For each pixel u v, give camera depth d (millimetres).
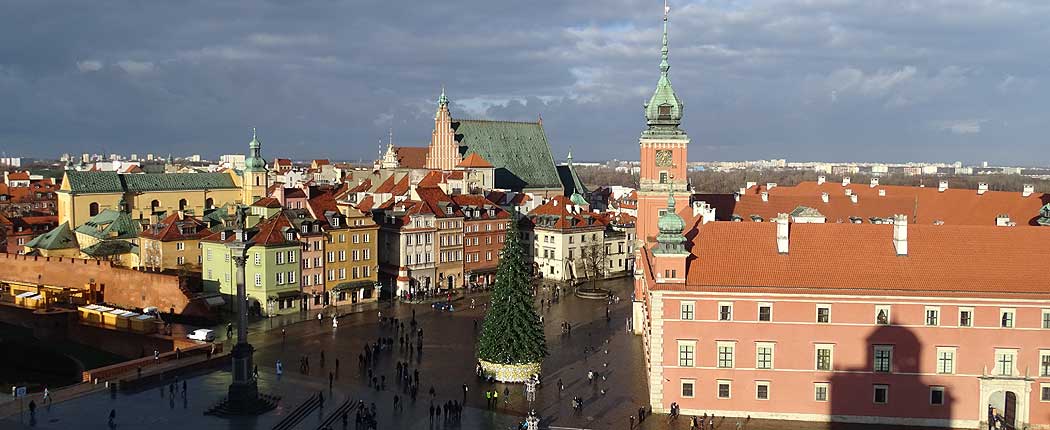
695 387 95250
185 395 100875
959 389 91812
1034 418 90812
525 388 107500
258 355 122562
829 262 95812
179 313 145250
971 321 91188
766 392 94188
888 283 92750
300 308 155125
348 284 163375
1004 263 94125
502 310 110750
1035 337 90625
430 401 101938
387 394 104688
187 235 168875
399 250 171125
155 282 148250
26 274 167875
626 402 101312
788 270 95188
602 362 120500
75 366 128625
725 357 94562
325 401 100875
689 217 131625
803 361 93375
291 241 152375
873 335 92375
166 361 115000
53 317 139500
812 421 93562
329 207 164500
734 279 94688
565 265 196750
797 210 138750
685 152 149000
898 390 92375
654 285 94625
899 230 96125
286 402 99938
